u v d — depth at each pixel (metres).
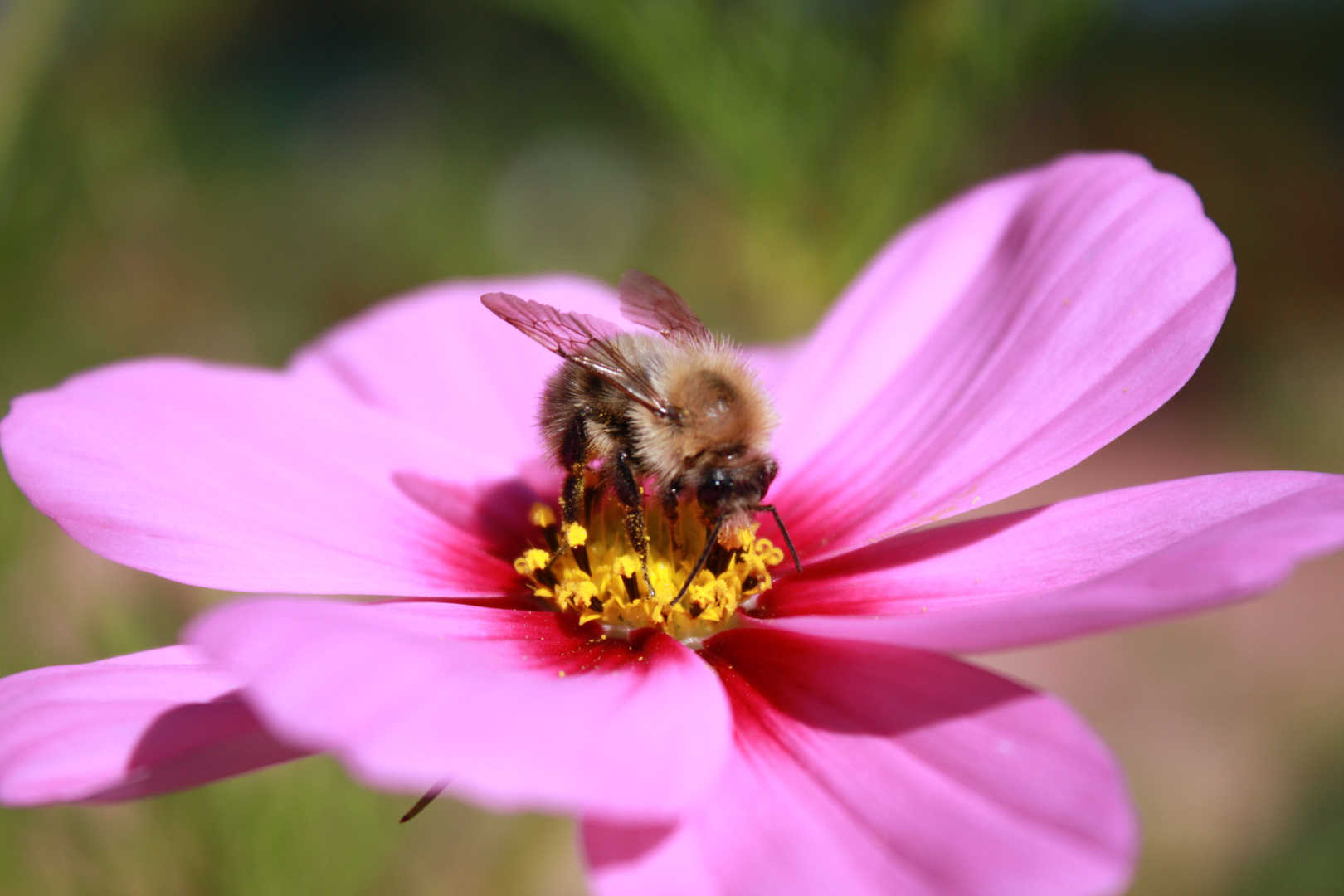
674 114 0.19
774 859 0.14
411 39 0.56
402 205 0.41
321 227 0.41
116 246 0.22
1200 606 0.13
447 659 0.14
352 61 0.56
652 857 0.14
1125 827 0.14
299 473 0.16
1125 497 0.15
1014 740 0.14
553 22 0.19
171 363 0.16
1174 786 0.28
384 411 0.17
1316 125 0.60
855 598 0.15
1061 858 0.13
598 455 0.16
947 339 0.16
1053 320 0.16
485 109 0.49
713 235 0.31
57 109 0.20
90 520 0.15
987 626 0.14
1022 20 0.18
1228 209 0.58
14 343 0.20
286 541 0.15
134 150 0.21
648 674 0.15
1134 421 0.15
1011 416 0.16
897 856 0.14
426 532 0.16
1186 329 0.15
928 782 0.14
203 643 0.13
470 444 0.17
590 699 0.14
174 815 0.18
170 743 0.14
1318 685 0.33
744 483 0.16
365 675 0.13
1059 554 0.15
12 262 0.20
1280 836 0.25
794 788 0.14
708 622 0.16
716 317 0.29
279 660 0.13
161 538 0.15
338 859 0.18
